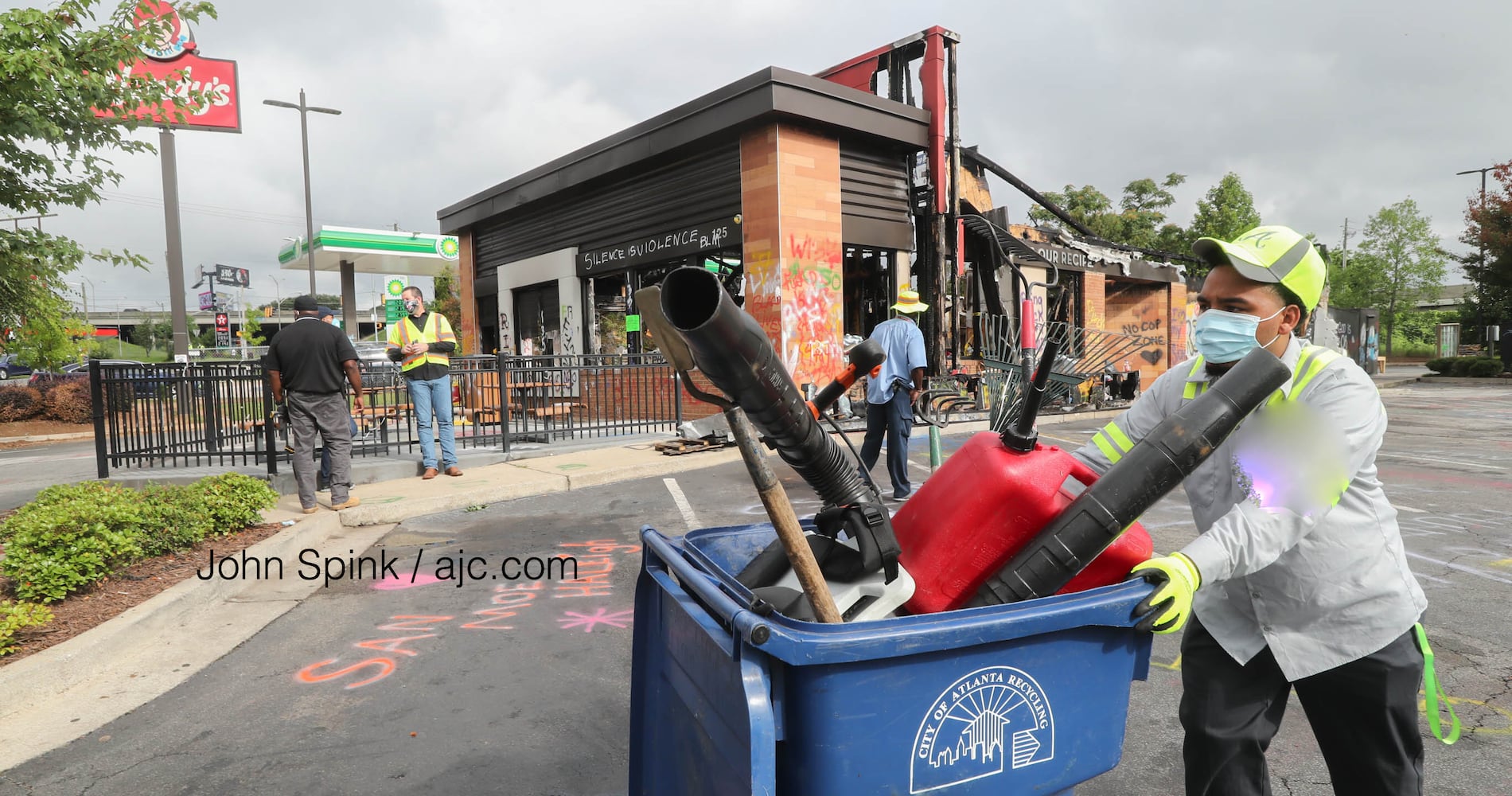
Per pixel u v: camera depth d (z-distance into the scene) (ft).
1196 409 4.96
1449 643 11.71
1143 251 58.70
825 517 5.30
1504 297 95.09
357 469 25.70
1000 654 4.44
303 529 18.84
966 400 38.78
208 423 26.48
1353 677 5.43
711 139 37.93
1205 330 5.65
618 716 10.03
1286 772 8.51
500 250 54.85
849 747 4.09
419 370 25.71
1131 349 50.65
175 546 16.06
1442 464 27.86
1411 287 148.36
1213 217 94.68
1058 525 4.88
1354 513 5.35
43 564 12.91
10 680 10.29
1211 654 5.89
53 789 8.48
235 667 11.72
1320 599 5.38
